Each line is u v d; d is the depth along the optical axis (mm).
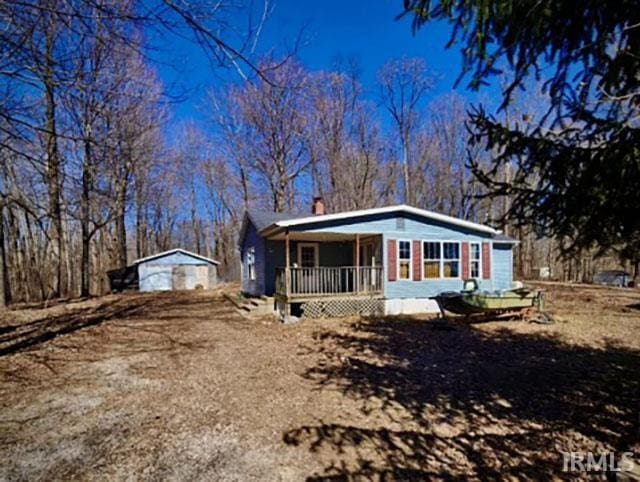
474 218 25578
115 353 7707
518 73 3510
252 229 17156
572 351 7785
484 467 3449
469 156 3992
